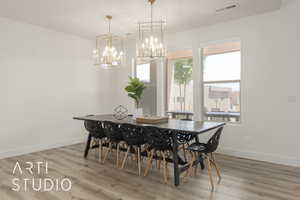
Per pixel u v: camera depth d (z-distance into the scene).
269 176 3.26
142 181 3.12
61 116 5.26
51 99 5.05
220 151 4.54
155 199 2.58
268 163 3.88
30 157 4.31
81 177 3.27
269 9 3.84
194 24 4.62
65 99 5.34
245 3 3.57
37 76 4.79
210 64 4.83
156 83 5.61
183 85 5.27
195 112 4.92
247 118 4.21
